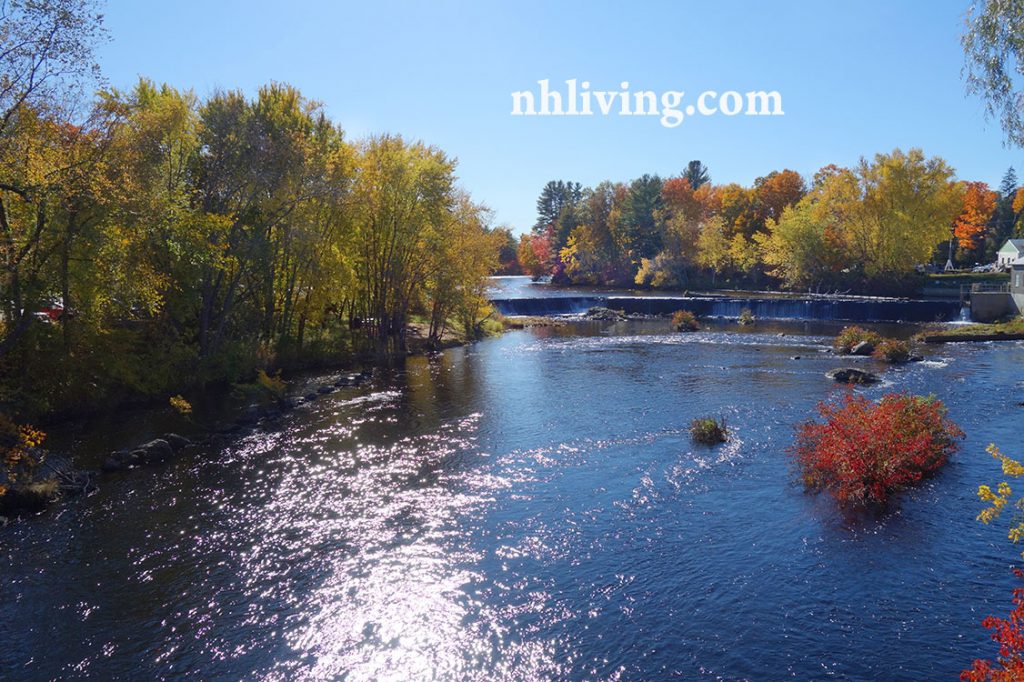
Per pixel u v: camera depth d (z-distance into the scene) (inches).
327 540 671.1
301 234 1528.1
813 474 789.9
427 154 1994.3
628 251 5157.5
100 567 618.8
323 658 482.3
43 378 1094.4
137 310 1366.9
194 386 1353.3
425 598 559.5
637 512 727.7
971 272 4092.0
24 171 884.6
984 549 613.0
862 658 461.4
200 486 825.5
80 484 817.5
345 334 1926.7
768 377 1489.9
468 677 458.3
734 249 4345.5
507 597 558.3
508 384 1471.5
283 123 1630.2
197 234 1274.6
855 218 3659.0
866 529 663.1
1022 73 561.3
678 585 569.0
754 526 681.6
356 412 1211.2
